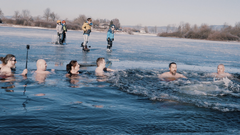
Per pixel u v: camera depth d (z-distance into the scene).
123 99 3.52
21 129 2.20
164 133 2.27
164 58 10.96
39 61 5.82
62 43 16.77
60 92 3.82
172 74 6.00
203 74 6.54
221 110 3.09
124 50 14.30
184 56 12.73
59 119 2.51
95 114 2.73
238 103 3.51
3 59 5.56
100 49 14.20
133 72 6.25
